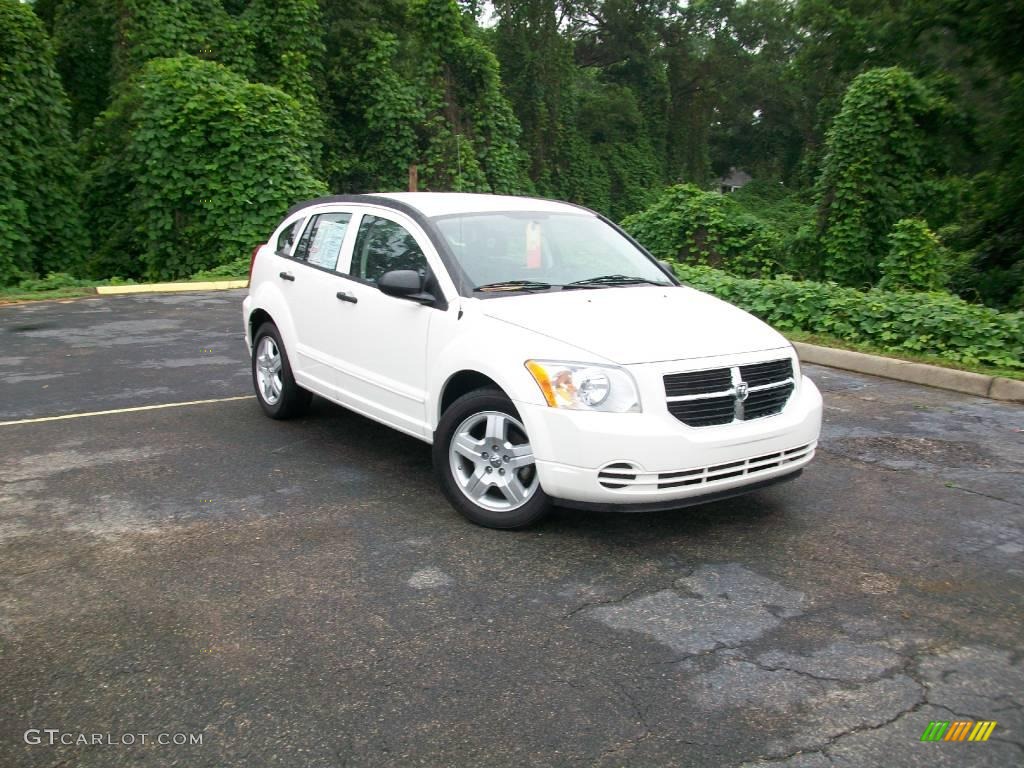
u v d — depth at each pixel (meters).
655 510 4.23
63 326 11.09
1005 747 2.87
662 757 2.81
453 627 3.63
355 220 6.08
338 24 27.19
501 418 4.55
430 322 5.04
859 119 18.88
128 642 3.49
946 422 7.01
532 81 46.41
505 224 5.60
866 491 5.38
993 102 18.88
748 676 3.28
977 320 8.97
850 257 18.78
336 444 6.25
